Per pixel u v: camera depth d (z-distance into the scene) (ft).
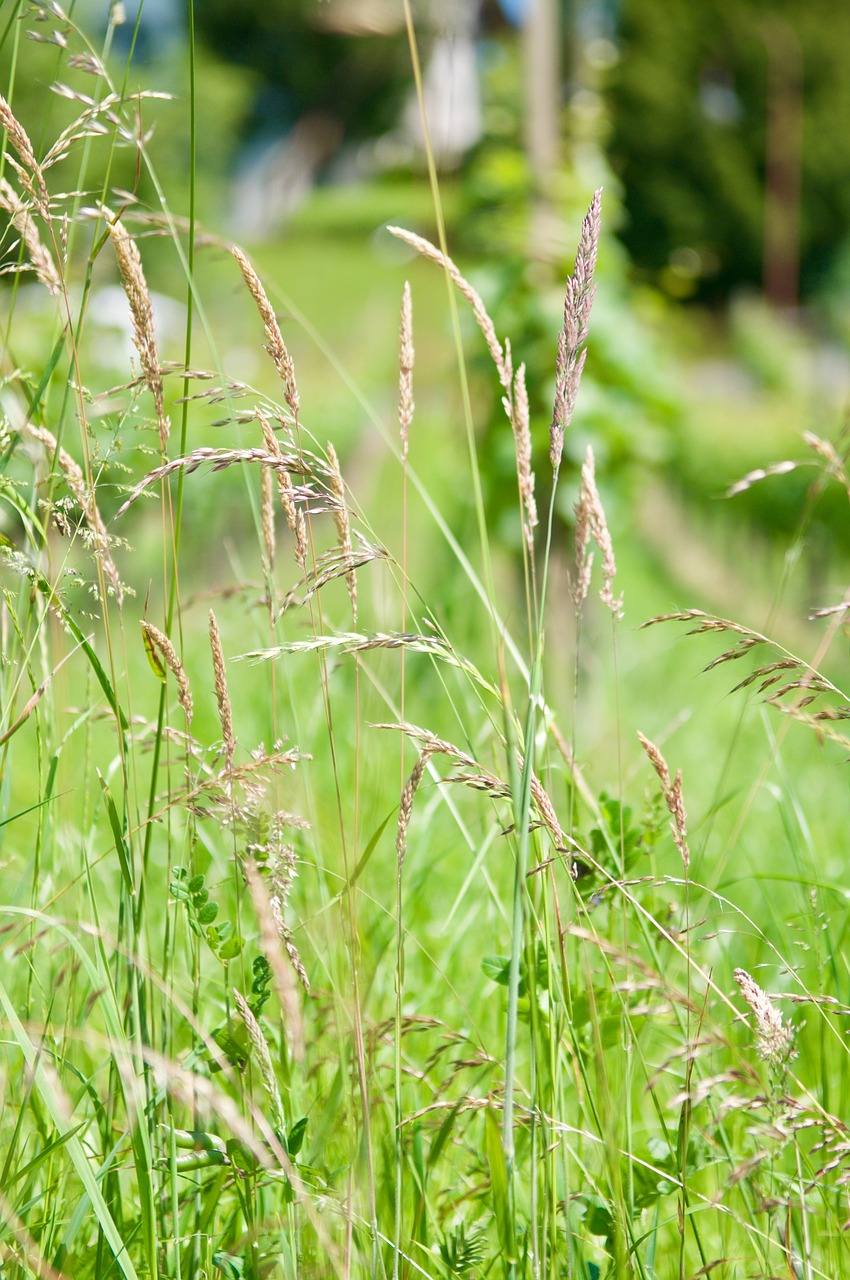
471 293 6.22
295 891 6.71
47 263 6.22
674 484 36.96
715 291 120.57
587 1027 6.44
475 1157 6.42
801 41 114.32
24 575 6.20
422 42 6.97
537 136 15.07
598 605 13.80
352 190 131.44
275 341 6.14
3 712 6.31
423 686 9.86
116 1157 6.22
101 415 6.24
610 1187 6.22
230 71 115.34
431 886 7.48
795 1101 6.10
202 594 6.59
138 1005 6.15
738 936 7.05
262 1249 6.19
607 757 9.28
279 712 7.35
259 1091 6.27
